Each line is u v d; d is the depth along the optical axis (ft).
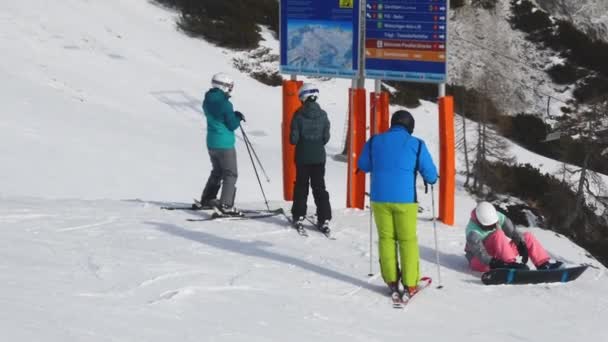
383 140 22.25
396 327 20.29
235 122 30.89
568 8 140.05
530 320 21.66
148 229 29.22
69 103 73.56
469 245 26.37
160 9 113.39
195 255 25.77
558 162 92.43
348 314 21.07
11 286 19.67
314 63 36.91
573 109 112.06
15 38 87.97
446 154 34.83
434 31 35.04
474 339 19.69
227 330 18.07
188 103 85.10
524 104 113.29
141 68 91.71
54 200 35.88
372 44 35.99
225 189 31.40
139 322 17.76
